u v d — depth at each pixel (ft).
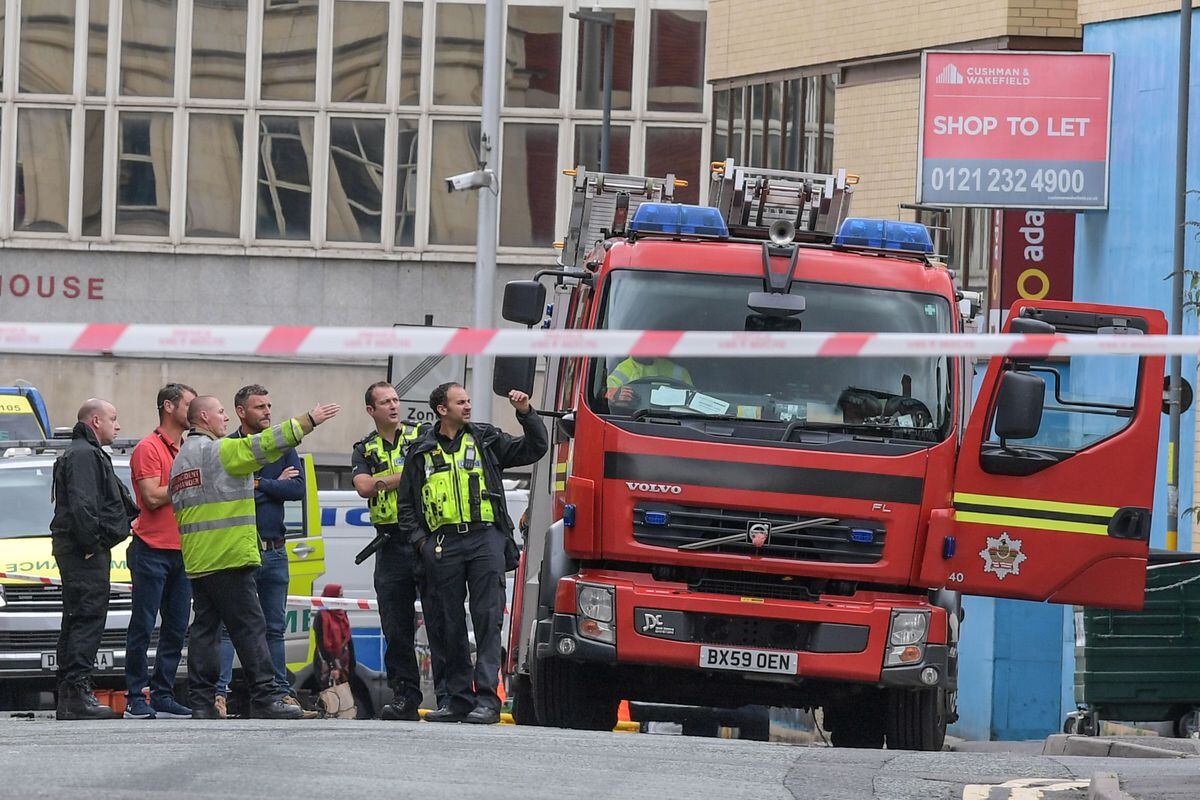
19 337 95.50
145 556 171.63
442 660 168.35
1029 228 286.46
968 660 288.71
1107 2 279.28
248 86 462.60
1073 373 271.08
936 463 155.94
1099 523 157.99
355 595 241.76
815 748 136.98
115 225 463.83
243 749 120.67
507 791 102.12
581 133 458.91
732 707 171.94
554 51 459.32
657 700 171.12
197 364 454.40
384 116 460.96
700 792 105.40
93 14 463.83
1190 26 253.44
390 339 98.02
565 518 155.84
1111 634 200.03
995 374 158.61
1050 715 282.97
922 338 101.40
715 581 155.74
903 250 167.84
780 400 156.97
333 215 461.78
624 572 156.15
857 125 328.29
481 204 302.04
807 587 155.84
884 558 154.81
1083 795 108.27
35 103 463.83
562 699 164.86
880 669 153.89
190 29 463.42
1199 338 101.96
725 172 185.88
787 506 154.10
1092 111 274.77
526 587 184.44
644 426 155.02
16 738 132.16
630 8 458.09
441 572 165.58
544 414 167.02
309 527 221.87
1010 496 157.79
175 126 463.42
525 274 457.68
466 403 166.30
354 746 123.75
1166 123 267.80
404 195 461.37
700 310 159.84
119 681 201.67
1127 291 273.13
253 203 463.42
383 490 174.09
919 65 316.60
